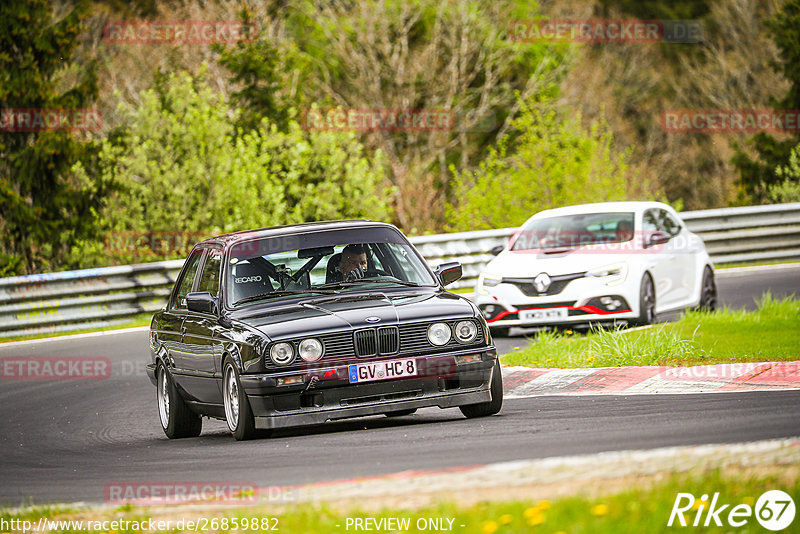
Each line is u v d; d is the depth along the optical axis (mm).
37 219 109625
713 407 33000
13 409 48688
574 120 117938
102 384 53969
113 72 158875
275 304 35781
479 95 182750
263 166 115188
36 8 112000
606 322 57344
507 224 109938
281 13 178125
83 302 74312
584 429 30500
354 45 176625
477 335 34500
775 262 89188
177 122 109625
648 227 59812
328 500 22984
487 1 181875
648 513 19578
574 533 18781
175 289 42312
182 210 105938
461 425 33375
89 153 112188
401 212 162750
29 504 27016
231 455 31484
